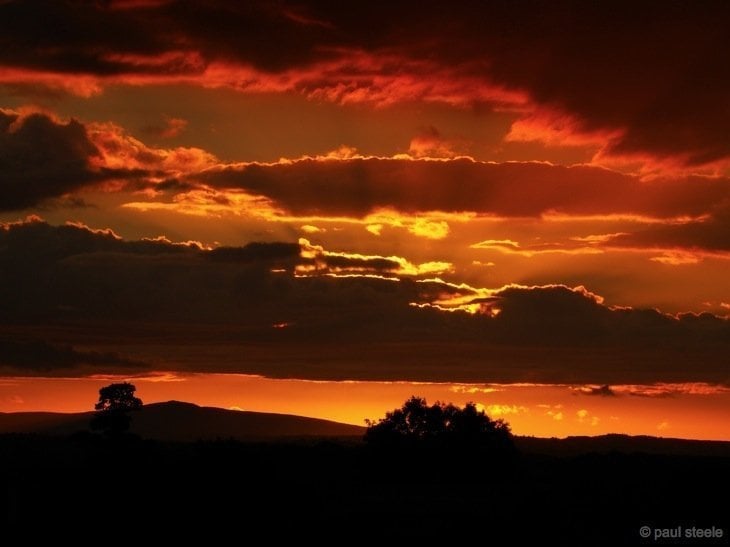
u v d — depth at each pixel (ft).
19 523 261.65
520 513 275.39
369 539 253.65
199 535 256.32
